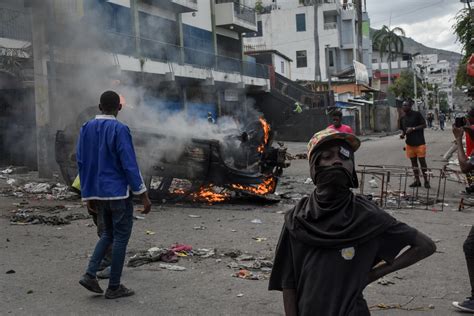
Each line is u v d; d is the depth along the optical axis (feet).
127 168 14.37
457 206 30.89
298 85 118.11
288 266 7.31
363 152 67.67
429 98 303.27
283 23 187.62
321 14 185.57
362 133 144.46
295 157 65.57
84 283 14.61
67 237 22.34
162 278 16.72
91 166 14.84
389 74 235.81
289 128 112.16
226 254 19.60
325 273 6.79
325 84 134.21
